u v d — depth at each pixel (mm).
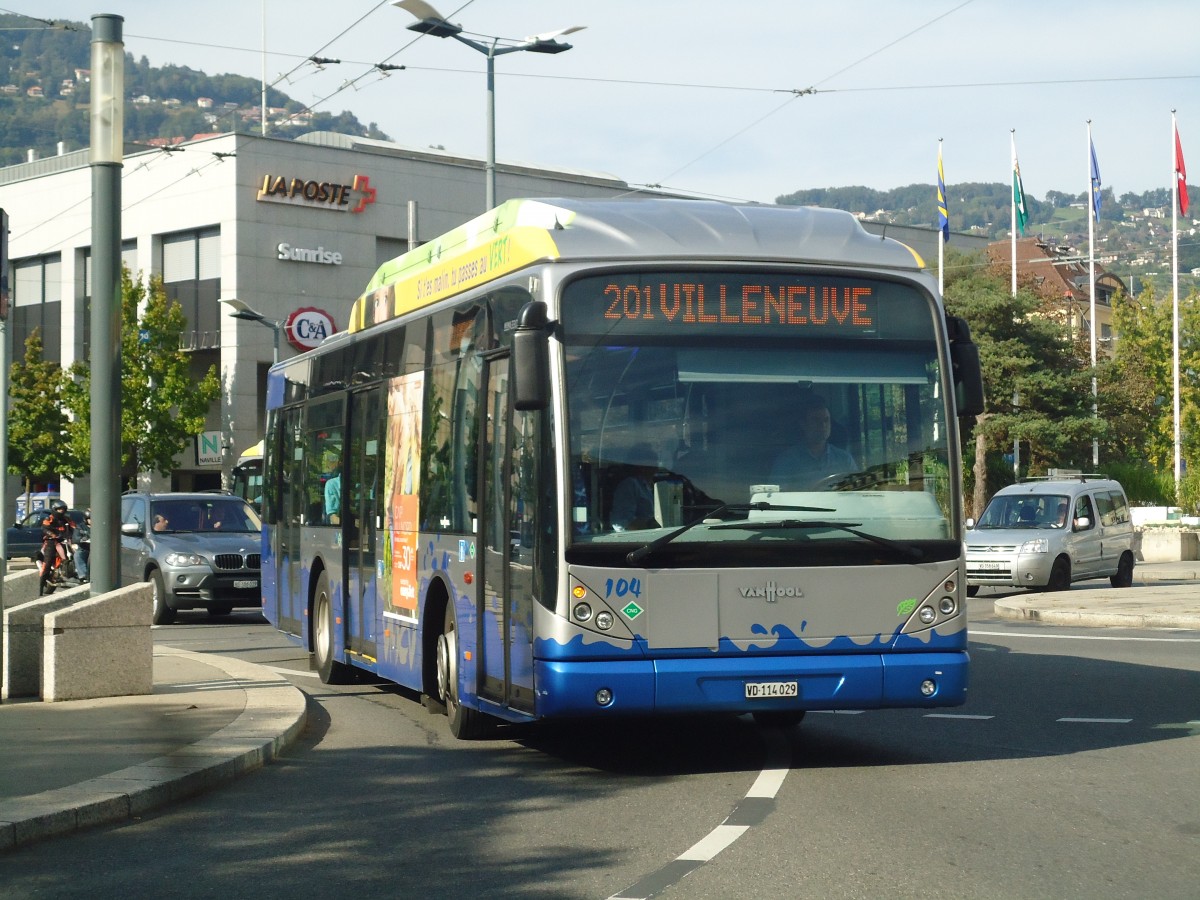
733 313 10883
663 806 9742
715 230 11094
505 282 11477
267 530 21062
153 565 26891
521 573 10906
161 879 7945
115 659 14219
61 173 74500
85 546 34312
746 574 10617
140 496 28578
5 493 14422
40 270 76062
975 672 17625
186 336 68000
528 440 10859
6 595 18453
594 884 7652
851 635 10766
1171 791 10000
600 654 10398
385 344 15031
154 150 68375
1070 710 14281
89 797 9375
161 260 69062
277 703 13711
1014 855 8117
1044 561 31781
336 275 68250
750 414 10797
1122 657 19062
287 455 19766
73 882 7906
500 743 12688
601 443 10547
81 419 64250
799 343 10953
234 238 65375
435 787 10594
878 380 11047
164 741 11602
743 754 11961
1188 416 74750
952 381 11219
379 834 9008
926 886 7449
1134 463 68188
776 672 10562
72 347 74188
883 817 9203
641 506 10539
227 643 23078
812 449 10859
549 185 74188
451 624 12719
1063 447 61438
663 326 10781
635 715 10461
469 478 12195
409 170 70312
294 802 10047
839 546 10766
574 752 12172
